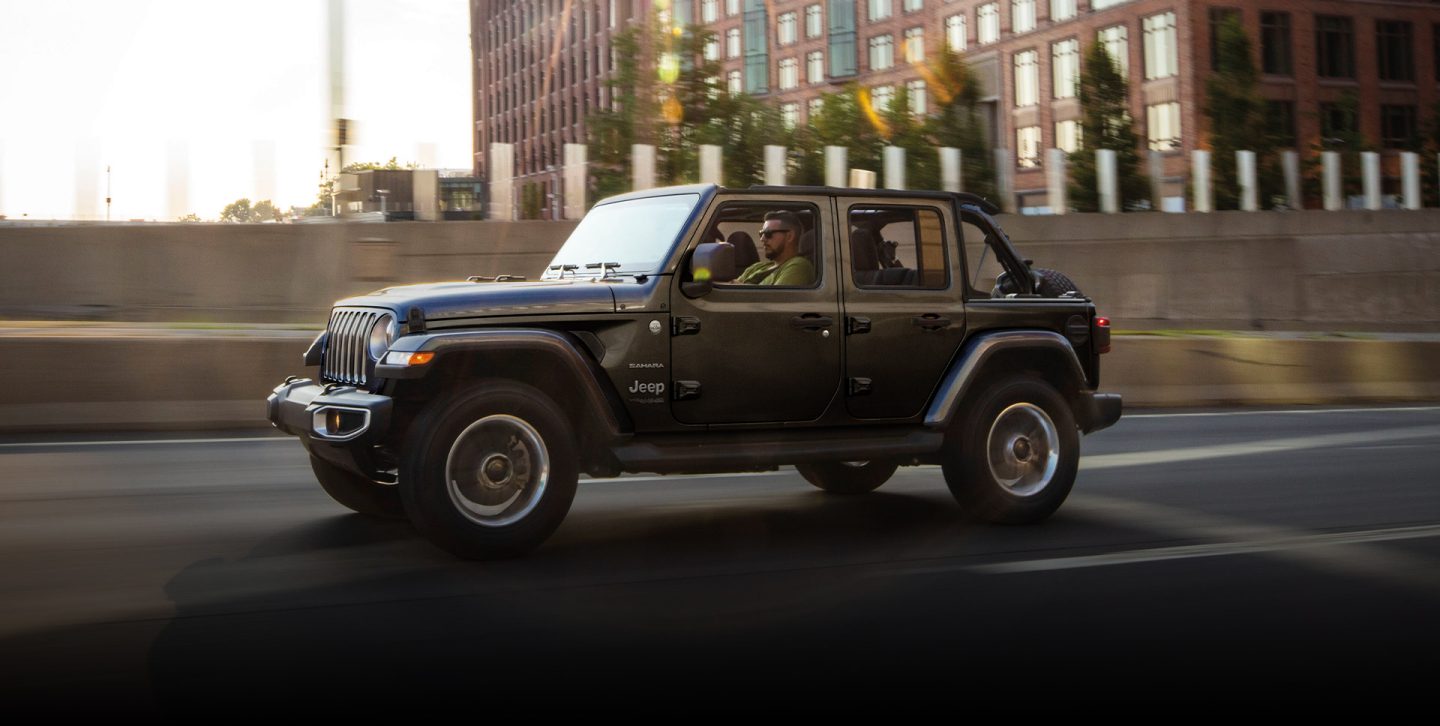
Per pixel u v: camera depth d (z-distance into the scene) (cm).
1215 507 748
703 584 532
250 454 926
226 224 1587
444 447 540
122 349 1073
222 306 1585
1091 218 2216
